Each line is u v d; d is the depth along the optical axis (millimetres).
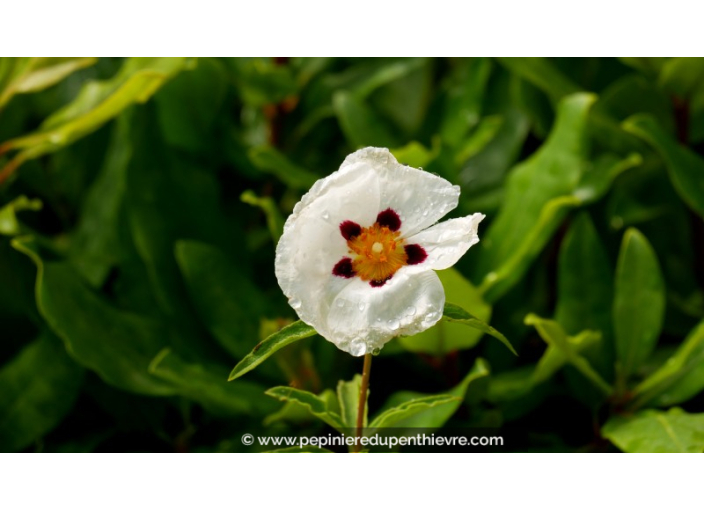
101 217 604
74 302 539
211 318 558
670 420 500
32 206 584
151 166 586
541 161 567
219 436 555
